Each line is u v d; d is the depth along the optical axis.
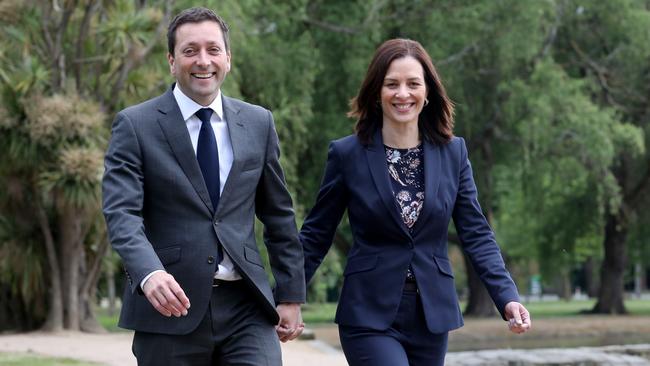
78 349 22.02
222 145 7.53
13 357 19.28
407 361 7.84
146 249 6.81
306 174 46.16
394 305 7.93
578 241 62.00
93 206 26.83
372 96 8.22
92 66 28.98
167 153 7.33
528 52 43.53
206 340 7.26
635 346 23.22
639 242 58.53
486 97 47.50
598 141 43.25
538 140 44.81
